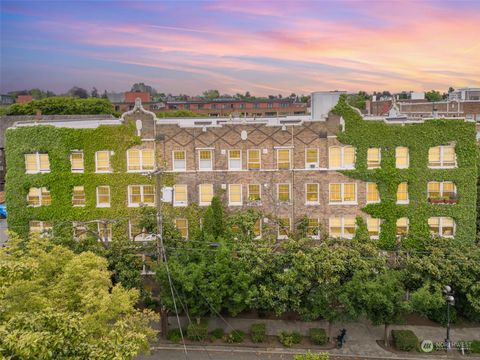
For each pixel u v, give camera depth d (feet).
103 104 497.46
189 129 152.05
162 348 121.19
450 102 363.15
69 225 147.74
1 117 326.44
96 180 153.28
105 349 61.62
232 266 117.70
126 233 154.51
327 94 188.34
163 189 145.18
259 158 153.07
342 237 148.36
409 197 149.69
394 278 115.14
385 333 122.52
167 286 116.26
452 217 149.89
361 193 151.74
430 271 117.80
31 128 152.05
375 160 151.43
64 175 152.56
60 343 56.13
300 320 136.26
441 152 149.07
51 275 95.76
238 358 117.08
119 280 118.32
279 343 123.95
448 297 116.57
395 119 171.83
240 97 558.56
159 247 115.14
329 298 116.67
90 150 152.56
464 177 147.84
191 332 122.83
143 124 151.94
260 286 115.96
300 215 153.89
